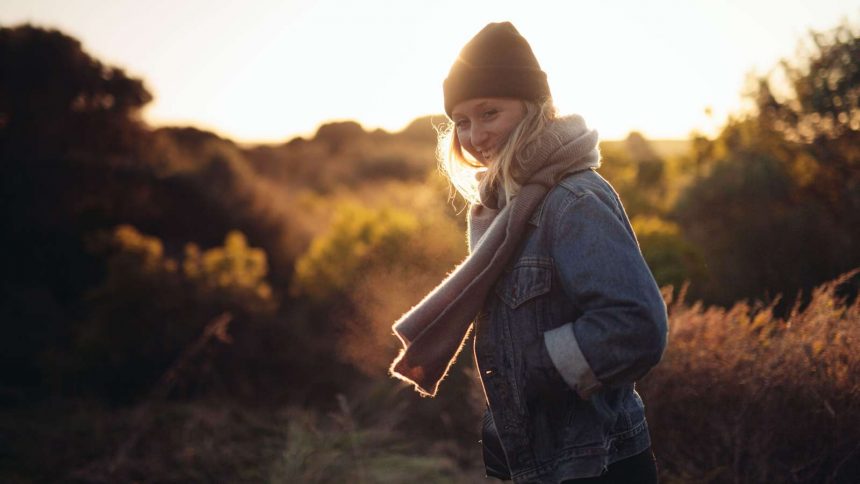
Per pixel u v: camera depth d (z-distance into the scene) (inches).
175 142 666.8
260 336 257.1
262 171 837.2
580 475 47.6
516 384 50.0
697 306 114.2
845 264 178.7
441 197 281.6
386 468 159.5
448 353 52.8
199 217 478.3
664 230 187.8
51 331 293.6
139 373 248.4
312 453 166.6
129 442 181.2
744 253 188.5
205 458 169.8
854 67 212.1
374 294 247.8
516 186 51.8
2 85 529.3
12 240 375.9
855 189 196.2
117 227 437.7
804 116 223.1
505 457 57.0
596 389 45.5
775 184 211.5
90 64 574.2
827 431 90.9
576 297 46.5
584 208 47.6
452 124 61.4
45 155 486.6
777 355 95.0
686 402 101.6
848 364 91.2
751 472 94.6
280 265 424.2
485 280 51.2
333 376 242.4
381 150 983.6
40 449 180.1
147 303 258.4
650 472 52.5
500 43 52.6
